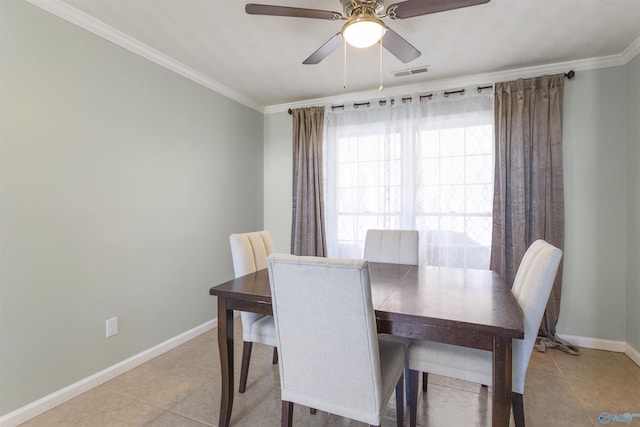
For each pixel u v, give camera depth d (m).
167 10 1.96
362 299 1.10
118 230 2.24
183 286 2.77
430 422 1.71
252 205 3.71
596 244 2.61
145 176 2.44
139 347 2.38
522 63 2.68
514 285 1.77
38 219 1.80
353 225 3.44
